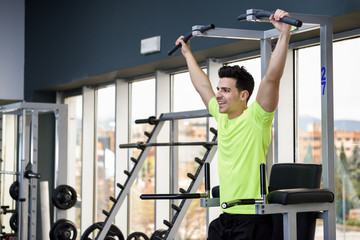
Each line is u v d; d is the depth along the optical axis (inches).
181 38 103.3
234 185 87.7
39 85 246.1
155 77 182.9
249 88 89.3
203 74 101.2
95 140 235.0
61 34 226.8
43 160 258.5
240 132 86.9
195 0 148.7
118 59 185.3
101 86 224.1
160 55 162.9
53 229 194.1
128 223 209.2
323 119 94.3
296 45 134.2
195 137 170.9
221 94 88.3
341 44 124.2
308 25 98.7
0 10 257.1
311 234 92.7
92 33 202.7
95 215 234.7
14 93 258.8
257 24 128.1
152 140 146.7
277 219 97.8
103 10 195.0
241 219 87.1
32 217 192.2
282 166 103.8
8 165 289.6
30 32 255.9
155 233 150.6
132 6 177.5
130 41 178.5
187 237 173.5
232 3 135.9
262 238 86.0
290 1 119.9
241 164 86.7
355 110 120.0
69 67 220.2
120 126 207.8
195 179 130.7
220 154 90.7
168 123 185.8
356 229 119.5
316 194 87.7
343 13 107.0
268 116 84.8
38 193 258.4
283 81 135.9
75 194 198.8
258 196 86.3
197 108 171.0
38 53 247.3
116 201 152.7
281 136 135.0
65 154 198.4
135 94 206.2
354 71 120.6
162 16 162.4
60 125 197.0
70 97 254.5
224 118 91.1
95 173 234.8
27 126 225.0
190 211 172.6
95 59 200.2
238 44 138.0
